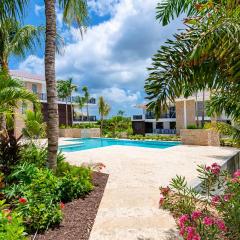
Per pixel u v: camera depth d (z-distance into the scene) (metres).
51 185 4.77
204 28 2.76
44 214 3.83
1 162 5.88
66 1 7.15
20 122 14.16
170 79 3.03
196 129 14.74
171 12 4.65
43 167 6.41
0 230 2.84
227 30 2.60
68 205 4.83
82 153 12.00
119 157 10.66
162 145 18.52
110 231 3.78
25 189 4.68
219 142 14.40
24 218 3.77
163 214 4.38
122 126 27.72
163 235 3.64
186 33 2.89
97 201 5.07
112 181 6.66
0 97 5.71
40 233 3.70
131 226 3.94
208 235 2.49
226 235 2.69
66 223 4.04
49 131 5.95
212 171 3.41
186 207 3.45
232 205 2.85
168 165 8.83
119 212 4.50
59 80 34.66
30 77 30.91
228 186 3.16
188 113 28.86
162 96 3.05
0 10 6.59
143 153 11.81
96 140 22.44
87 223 4.05
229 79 3.12
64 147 18.00
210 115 6.41
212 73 3.13
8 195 4.64
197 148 13.20
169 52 2.97
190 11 4.40
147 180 6.77
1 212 3.37
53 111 5.96
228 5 2.88
